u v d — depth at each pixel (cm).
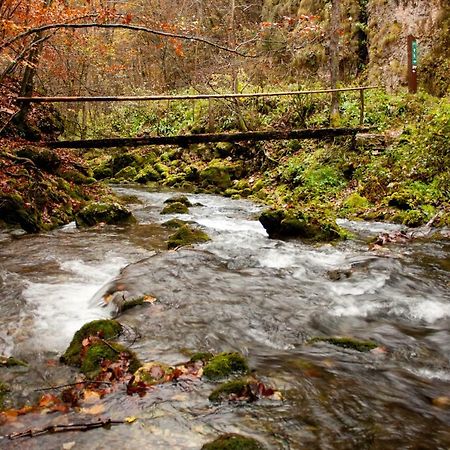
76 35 1616
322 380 359
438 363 400
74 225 1018
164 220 1097
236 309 503
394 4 1798
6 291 567
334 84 1469
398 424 304
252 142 1736
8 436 290
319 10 2173
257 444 275
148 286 552
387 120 1423
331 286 595
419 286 601
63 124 1814
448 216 956
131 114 2656
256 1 2727
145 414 311
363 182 1227
